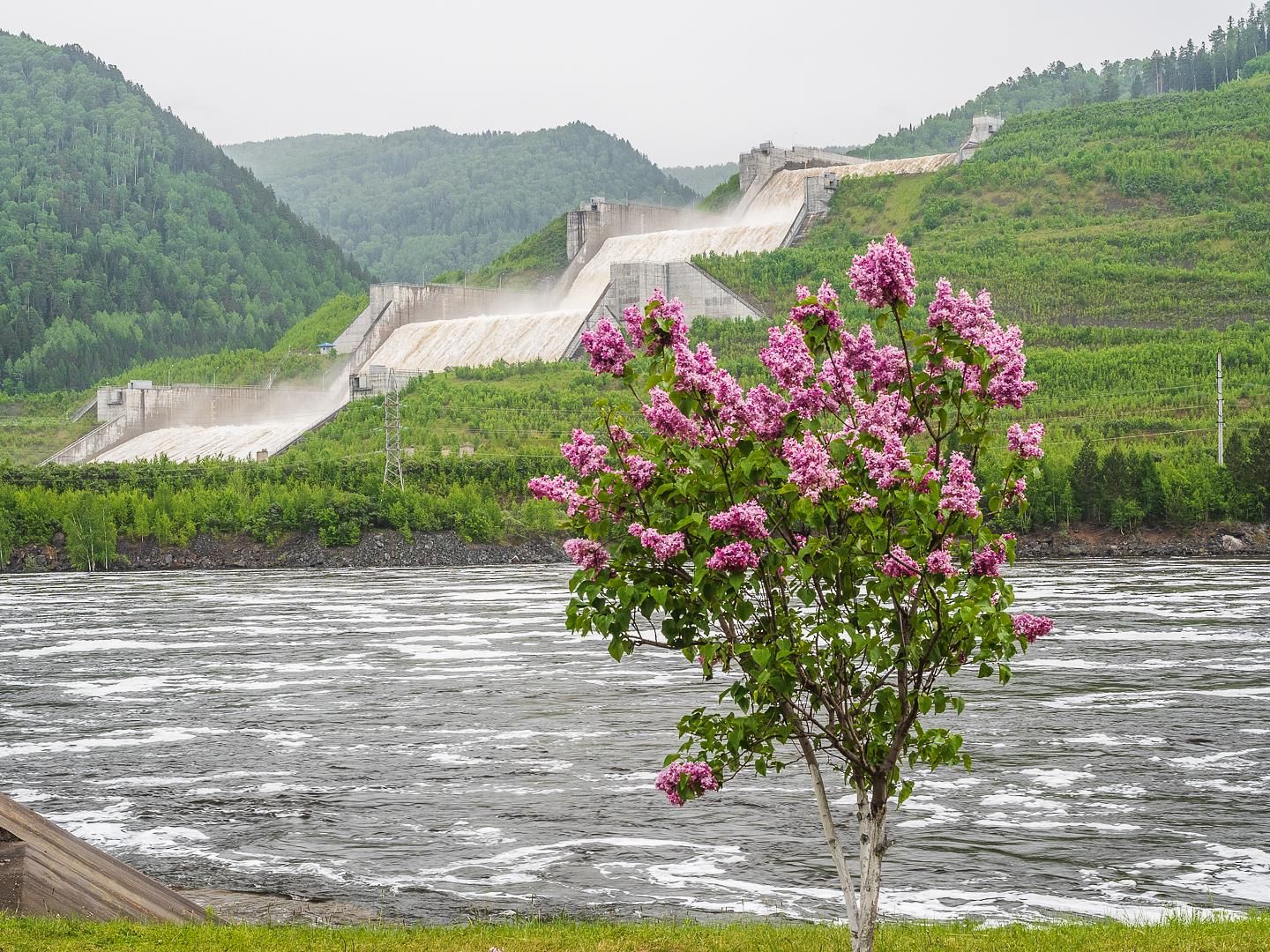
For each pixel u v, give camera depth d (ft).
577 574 77.15
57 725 232.94
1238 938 98.53
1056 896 138.92
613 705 245.65
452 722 232.32
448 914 136.87
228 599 458.91
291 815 175.01
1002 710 230.27
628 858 155.94
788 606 75.92
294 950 99.35
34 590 513.45
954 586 74.28
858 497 73.51
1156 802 173.68
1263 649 291.38
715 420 76.23
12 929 101.96
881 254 73.61
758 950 99.66
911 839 160.04
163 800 183.21
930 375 75.56
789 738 78.18
